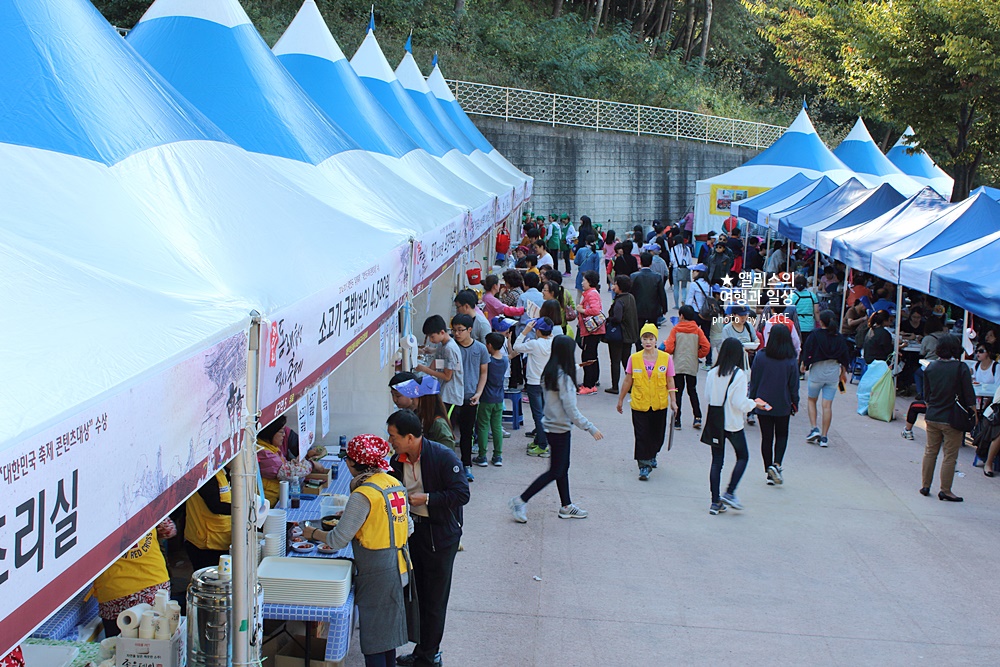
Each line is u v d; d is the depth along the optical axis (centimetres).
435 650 531
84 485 205
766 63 4747
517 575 682
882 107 2067
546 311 971
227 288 344
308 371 384
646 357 905
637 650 579
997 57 1662
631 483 911
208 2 709
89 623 480
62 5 421
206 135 491
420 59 2978
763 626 620
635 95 3562
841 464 1005
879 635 614
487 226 1191
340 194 668
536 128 2997
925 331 1236
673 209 3528
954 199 2053
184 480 262
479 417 913
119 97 421
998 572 725
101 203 344
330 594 470
